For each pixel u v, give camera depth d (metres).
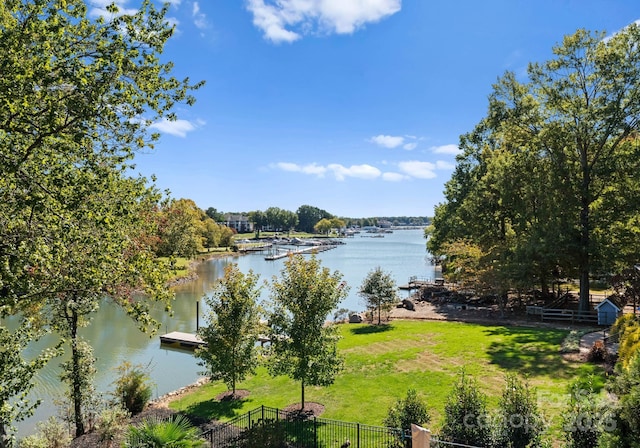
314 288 14.98
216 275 66.88
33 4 9.00
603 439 8.00
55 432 13.84
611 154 27.56
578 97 28.03
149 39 9.91
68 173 9.70
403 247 146.38
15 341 9.34
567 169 28.44
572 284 42.75
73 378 15.16
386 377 17.64
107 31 9.69
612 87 26.31
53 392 19.30
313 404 15.53
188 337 28.23
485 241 36.59
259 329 17.19
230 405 16.47
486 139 44.69
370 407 14.77
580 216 28.47
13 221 9.96
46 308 16.30
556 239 27.33
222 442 12.96
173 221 57.19
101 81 9.13
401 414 11.41
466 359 19.06
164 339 28.16
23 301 11.05
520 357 18.58
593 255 26.95
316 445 12.26
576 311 27.53
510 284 29.80
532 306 30.41
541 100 30.22
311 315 14.87
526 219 32.41
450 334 24.45
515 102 31.81
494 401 13.88
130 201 11.29
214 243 109.62
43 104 9.46
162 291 12.20
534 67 29.48
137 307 11.98
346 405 15.19
